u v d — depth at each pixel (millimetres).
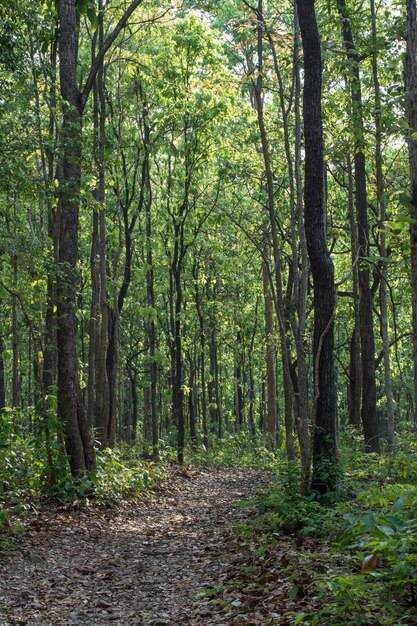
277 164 26234
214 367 43625
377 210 25734
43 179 14078
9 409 18375
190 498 19094
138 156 27250
